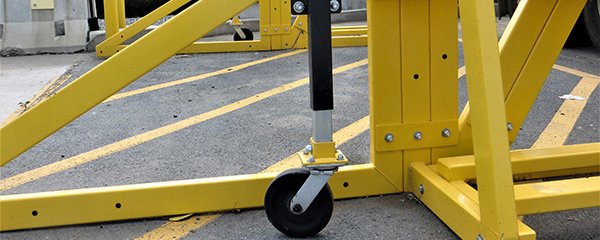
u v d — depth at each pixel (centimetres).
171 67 523
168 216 190
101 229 183
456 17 191
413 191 200
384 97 193
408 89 193
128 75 158
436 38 191
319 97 158
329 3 155
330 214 170
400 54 190
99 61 570
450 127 198
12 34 629
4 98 406
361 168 199
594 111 329
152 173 239
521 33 199
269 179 192
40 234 180
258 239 173
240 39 654
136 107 368
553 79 428
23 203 181
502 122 136
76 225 186
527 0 198
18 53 627
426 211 188
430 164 200
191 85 438
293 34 625
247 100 381
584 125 301
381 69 190
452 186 176
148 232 180
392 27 187
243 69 505
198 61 557
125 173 240
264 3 613
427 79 194
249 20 899
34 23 635
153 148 276
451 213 168
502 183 136
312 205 169
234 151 268
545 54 201
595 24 537
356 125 312
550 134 287
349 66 510
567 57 532
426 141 198
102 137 299
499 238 136
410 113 196
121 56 157
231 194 191
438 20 190
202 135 297
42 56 618
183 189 189
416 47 190
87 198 184
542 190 160
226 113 346
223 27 863
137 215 187
